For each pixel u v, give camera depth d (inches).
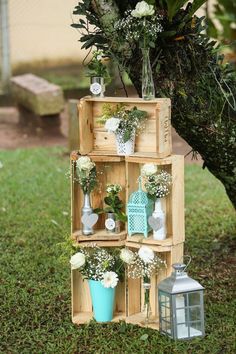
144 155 194.7
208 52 217.6
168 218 198.2
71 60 587.8
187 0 201.2
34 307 210.7
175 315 186.7
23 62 581.3
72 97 524.7
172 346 185.9
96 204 206.2
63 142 430.9
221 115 219.8
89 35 208.8
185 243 263.1
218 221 286.4
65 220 291.1
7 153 400.5
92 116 201.8
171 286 186.9
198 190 333.1
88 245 198.5
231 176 231.3
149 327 197.2
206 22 257.4
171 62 211.9
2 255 254.8
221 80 221.1
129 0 209.5
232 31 382.6
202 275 233.1
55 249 259.0
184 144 421.1
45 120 444.5
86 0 203.5
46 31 581.9
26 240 270.1
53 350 185.6
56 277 232.4
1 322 202.1
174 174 192.7
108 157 197.3
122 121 193.0
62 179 350.9
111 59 211.3
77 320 201.9
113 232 199.9
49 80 571.2
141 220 196.7
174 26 208.2
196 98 215.9
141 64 208.4
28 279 232.7
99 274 196.5
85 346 188.4
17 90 459.8
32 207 310.0
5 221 292.8
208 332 192.9
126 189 198.2
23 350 186.9
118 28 198.4
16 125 466.9
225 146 223.1
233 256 249.3
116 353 184.1
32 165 376.2
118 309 207.8
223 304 209.2
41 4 577.0
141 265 195.9
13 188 337.1
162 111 191.5
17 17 574.2
